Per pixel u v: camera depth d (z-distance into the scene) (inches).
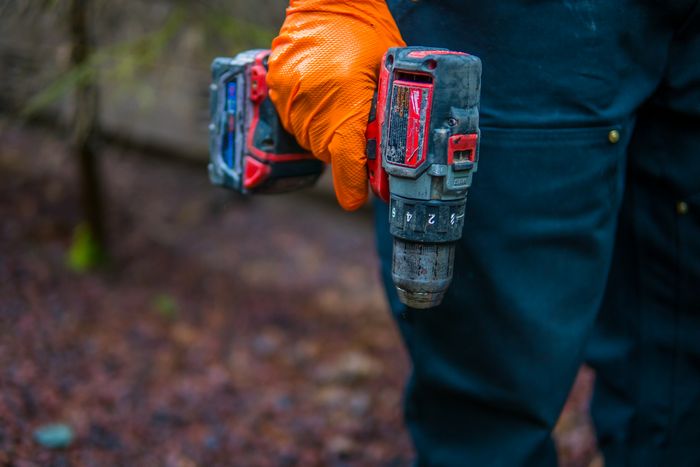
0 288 129.0
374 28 52.7
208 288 161.6
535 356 60.3
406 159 48.9
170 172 223.6
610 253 62.3
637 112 63.9
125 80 135.0
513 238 58.4
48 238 161.0
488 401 62.6
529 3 54.3
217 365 127.3
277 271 182.5
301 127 54.3
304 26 52.8
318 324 154.7
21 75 140.3
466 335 61.3
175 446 99.3
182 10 132.6
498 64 55.9
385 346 147.0
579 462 97.0
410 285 51.4
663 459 70.4
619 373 72.3
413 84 47.9
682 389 69.2
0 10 124.7
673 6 56.1
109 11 138.7
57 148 182.7
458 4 55.5
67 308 130.4
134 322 134.7
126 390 109.8
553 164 57.2
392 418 118.3
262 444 105.5
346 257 199.8
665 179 64.2
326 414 118.3
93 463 88.4
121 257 164.1
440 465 66.7
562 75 55.7
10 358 106.0
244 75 58.6
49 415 95.7
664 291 68.3
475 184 57.9
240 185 61.5
